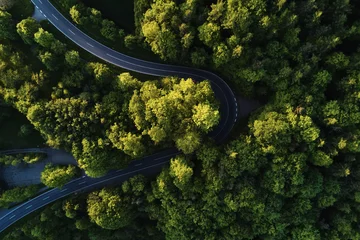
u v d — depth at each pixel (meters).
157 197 79.94
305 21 70.06
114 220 80.75
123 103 78.81
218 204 77.94
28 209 89.31
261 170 77.88
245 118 84.25
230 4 68.00
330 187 77.12
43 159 86.88
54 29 80.81
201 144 77.31
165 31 71.94
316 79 72.81
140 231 89.75
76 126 77.69
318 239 78.94
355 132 73.69
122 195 83.38
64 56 77.62
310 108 72.88
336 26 70.62
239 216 80.06
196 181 77.94
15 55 77.00
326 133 75.88
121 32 78.50
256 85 79.19
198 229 79.94
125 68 83.00
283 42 72.38
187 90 75.25
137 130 79.75
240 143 75.69
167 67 83.25
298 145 74.62
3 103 80.50
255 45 73.75
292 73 72.50
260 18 68.44
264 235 81.19
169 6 70.69
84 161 78.69
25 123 85.25
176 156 79.56
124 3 80.19
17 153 86.88
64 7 79.38
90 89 79.44
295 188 76.31
